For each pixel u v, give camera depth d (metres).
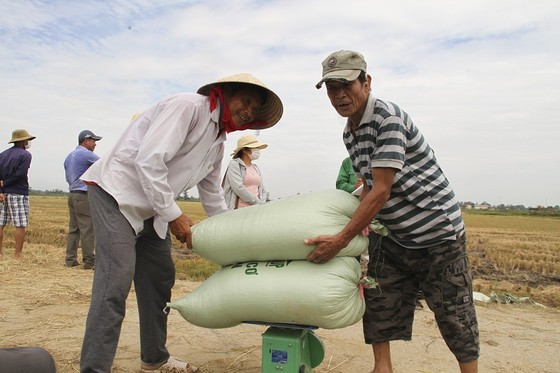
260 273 3.07
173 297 6.25
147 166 2.98
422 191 3.16
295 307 2.91
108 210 3.15
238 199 6.73
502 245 17.83
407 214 3.21
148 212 3.25
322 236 2.88
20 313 5.34
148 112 3.27
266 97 3.40
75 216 8.55
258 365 4.00
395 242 3.40
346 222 3.02
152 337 3.67
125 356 4.11
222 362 4.05
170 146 3.03
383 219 3.32
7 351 2.14
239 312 3.07
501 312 6.23
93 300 3.09
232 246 3.14
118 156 3.19
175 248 12.96
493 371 4.11
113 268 3.12
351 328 5.27
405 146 3.03
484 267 12.09
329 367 4.06
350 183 6.71
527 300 6.98
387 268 3.49
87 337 3.05
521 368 4.19
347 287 2.96
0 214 9.09
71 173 8.25
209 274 8.22
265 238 3.01
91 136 8.54
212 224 3.25
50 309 5.53
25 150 8.95
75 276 7.57
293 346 3.02
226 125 3.35
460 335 3.29
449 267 3.26
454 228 3.21
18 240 9.08
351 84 3.01
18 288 6.49
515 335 5.15
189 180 3.33
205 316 3.17
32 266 8.31
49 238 14.28
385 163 2.93
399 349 4.58
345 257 3.08
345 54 2.99
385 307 3.51
